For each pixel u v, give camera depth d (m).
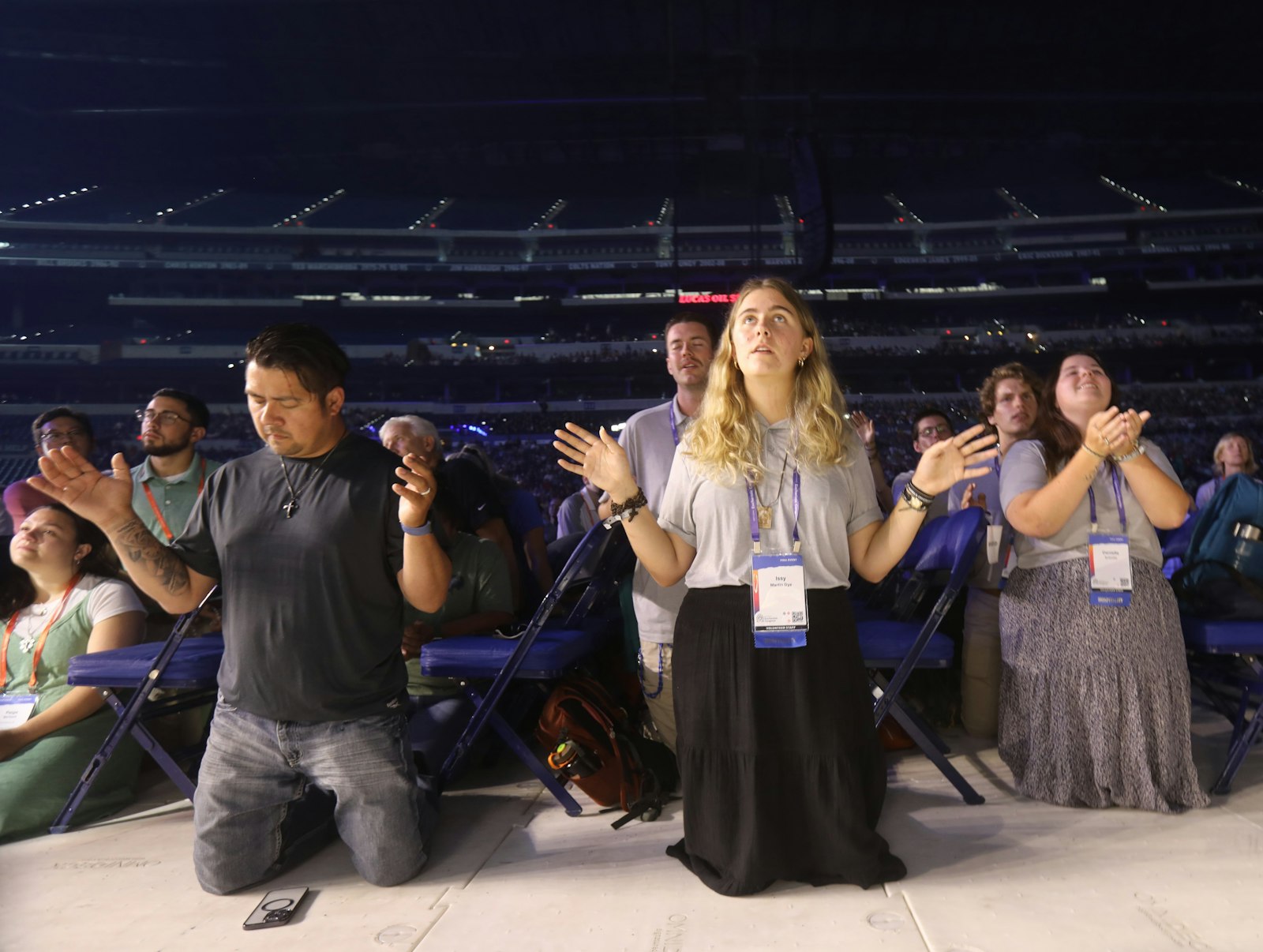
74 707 2.68
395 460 2.16
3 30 31.42
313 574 2.02
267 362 2.03
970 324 37.06
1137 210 40.12
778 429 2.02
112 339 37.22
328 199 44.72
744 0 29.06
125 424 30.05
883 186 42.91
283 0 30.14
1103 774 2.34
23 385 31.22
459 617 3.03
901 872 1.91
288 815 2.10
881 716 2.47
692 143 36.47
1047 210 41.09
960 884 1.88
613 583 3.14
